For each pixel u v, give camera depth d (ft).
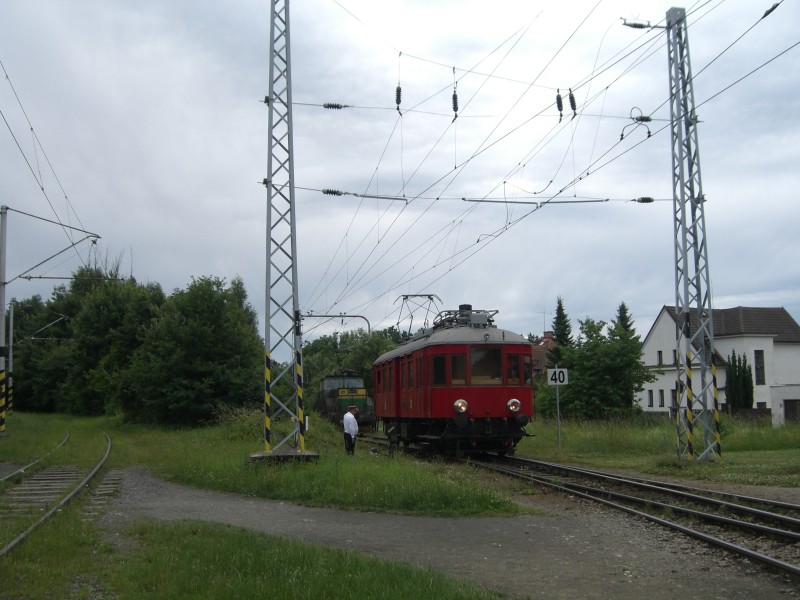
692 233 63.98
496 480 56.29
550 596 24.70
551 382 80.07
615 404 125.29
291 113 59.82
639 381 126.52
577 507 43.27
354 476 48.96
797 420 100.32
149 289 202.18
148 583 24.47
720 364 175.94
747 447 79.10
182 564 26.84
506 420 71.05
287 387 116.16
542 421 109.29
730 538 33.37
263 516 40.47
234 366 128.88
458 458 71.51
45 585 24.09
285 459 56.29
